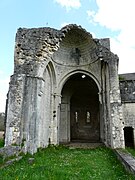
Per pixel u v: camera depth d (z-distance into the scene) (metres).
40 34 12.15
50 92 15.43
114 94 13.81
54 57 15.57
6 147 8.63
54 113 15.50
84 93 23.27
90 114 24.27
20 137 10.15
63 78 16.66
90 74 16.72
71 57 17.02
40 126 11.91
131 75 23.27
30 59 11.70
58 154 11.66
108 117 14.57
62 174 6.27
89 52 16.56
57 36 12.66
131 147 16.62
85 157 10.62
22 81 10.98
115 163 8.88
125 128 17.36
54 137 15.05
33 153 10.25
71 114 24.06
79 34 15.90
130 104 17.27
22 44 12.05
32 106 10.80
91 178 6.10
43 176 5.81
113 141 13.05
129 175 5.96
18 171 6.21
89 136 23.64
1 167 6.62
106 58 14.51
